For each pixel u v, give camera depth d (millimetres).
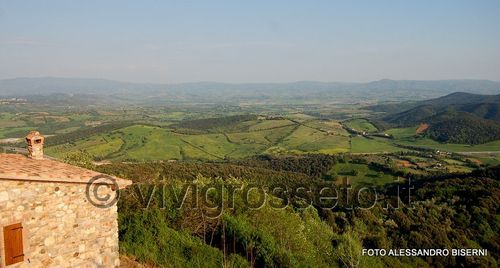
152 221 18516
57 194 11609
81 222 12156
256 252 19422
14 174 10570
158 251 17078
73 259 11977
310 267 20547
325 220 36188
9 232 10617
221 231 21344
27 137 13781
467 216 38781
